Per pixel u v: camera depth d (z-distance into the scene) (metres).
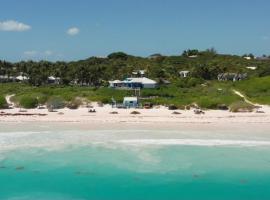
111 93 134.50
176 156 52.38
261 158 51.72
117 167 48.00
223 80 182.38
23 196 39.81
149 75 187.25
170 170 47.00
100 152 54.28
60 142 60.00
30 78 192.12
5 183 43.25
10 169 47.53
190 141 60.78
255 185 42.69
